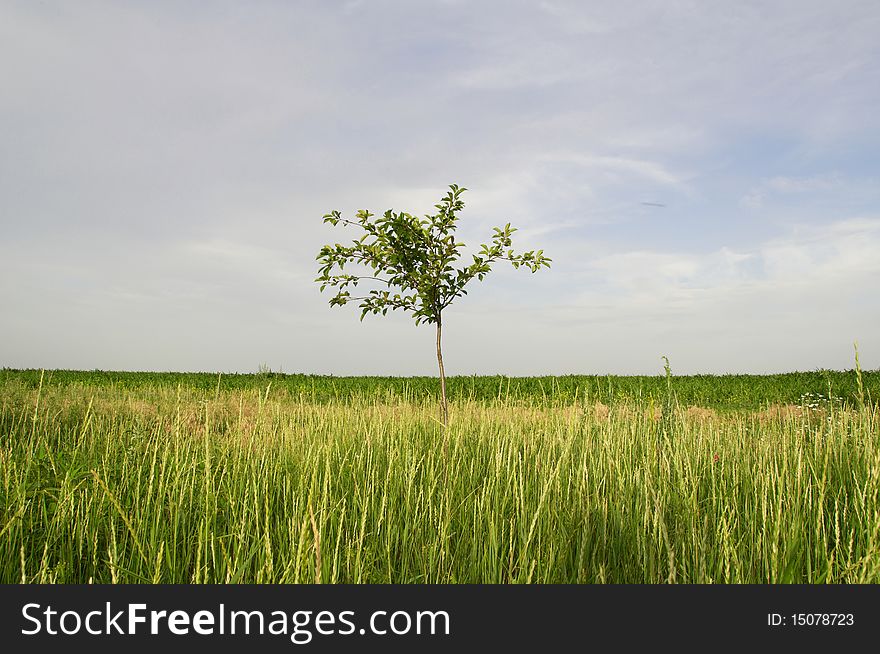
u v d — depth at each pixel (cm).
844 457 505
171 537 371
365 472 476
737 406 1287
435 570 337
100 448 561
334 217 726
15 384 1079
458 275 715
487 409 823
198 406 967
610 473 409
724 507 383
